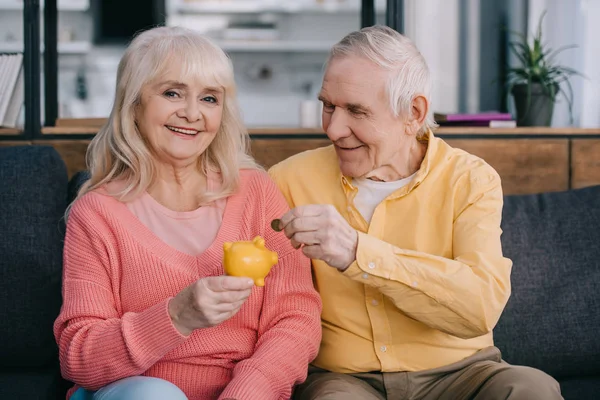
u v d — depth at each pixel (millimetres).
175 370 1276
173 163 1356
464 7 4152
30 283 1544
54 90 2260
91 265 1292
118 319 1220
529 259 1669
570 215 1734
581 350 1627
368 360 1361
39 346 1543
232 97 1392
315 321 1323
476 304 1227
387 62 1297
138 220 1326
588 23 3102
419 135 1455
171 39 1312
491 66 4184
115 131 1357
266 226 1398
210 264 1306
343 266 1211
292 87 5566
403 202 1392
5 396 1389
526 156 2008
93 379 1186
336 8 5398
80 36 5211
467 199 1364
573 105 3141
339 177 1449
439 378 1361
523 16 4059
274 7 5355
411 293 1231
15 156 1639
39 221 1582
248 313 1321
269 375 1190
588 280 1660
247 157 1477
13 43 4914
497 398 1205
